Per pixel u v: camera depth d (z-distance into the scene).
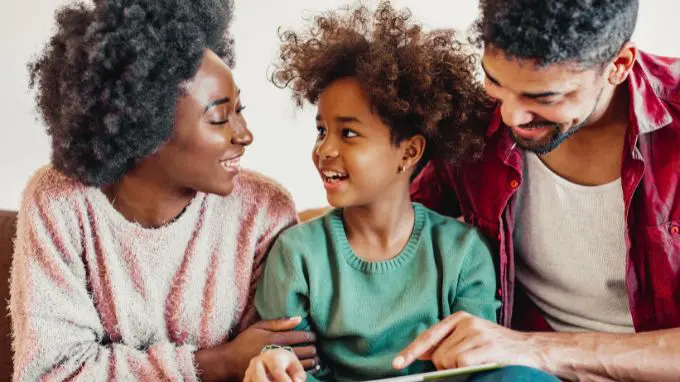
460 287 1.05
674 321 1.04
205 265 1.05
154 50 0.89
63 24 0.94
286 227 1.12
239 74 1.52
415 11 1.52
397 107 0.98
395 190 1.04
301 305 1.04
